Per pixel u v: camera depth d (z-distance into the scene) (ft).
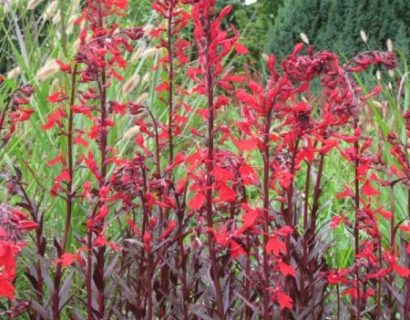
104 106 10.35
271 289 9.20
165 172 9.80
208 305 10.39
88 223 9.45
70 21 16.39
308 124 8.98
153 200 9.53
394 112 16.87
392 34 32.14
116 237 13.64
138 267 10.28
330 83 9.52
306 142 9.43
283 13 35.60
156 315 10.82
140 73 21.12
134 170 9.41
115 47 10.16
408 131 10.70
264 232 8.98
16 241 7.29
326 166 18.99
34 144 16.76
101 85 10.42
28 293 11.91
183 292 10.07
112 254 13.35
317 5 33.96
